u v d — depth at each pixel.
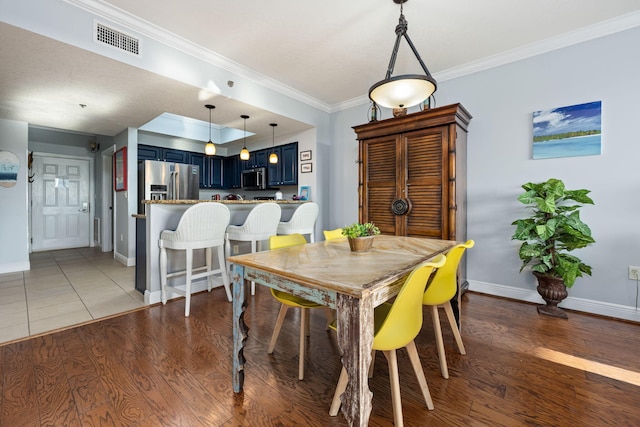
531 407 1.35
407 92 1.78
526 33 2.52
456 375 1.62
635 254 2.31
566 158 2.56
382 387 1.53
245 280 1.48
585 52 2.47
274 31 2.47
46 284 3.32
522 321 2.34
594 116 2.43
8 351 1.84
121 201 4.62
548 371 1.64
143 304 2.70
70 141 5.73
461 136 2.91
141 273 2.96
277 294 1.72
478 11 2.22
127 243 4.35
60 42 2.00
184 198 4.98
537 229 2.25
